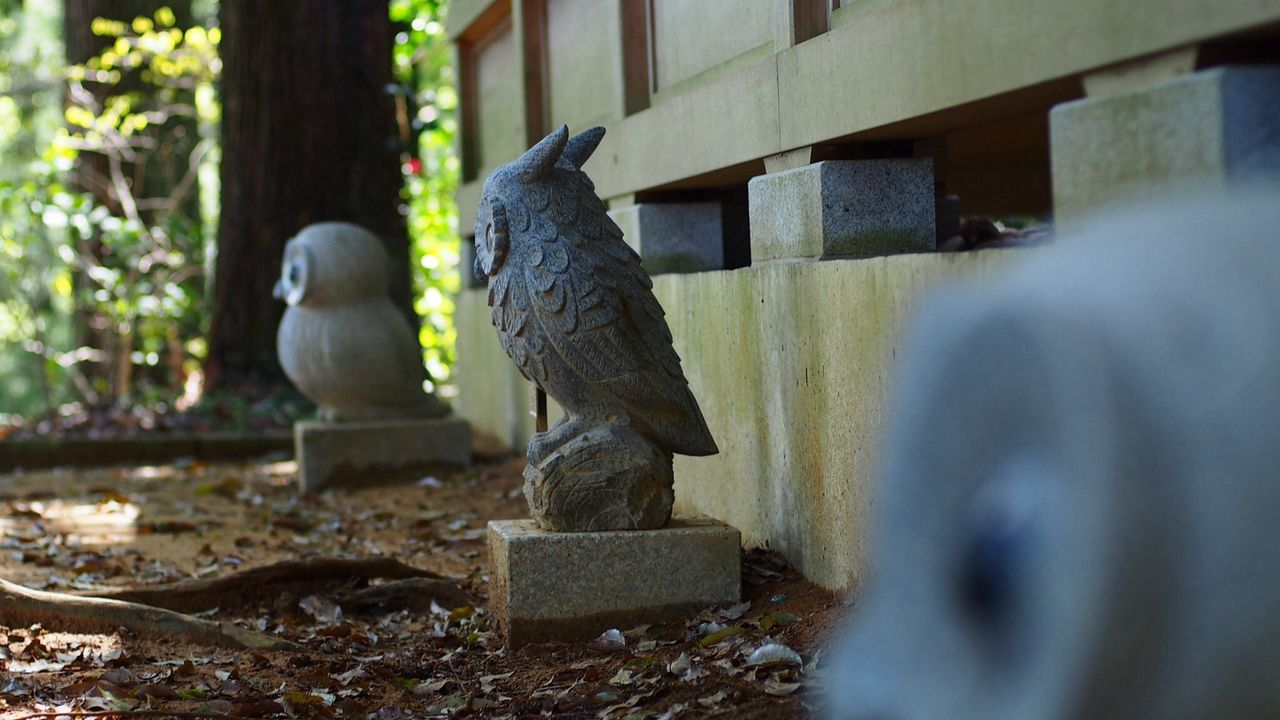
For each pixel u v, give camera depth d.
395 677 5.33
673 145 7.73
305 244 10.78
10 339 22.56
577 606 5.52
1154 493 1.66
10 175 21.75
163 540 8.84
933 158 5.96
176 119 19.19
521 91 11.33
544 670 5.20
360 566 6.86
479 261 5.76
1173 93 3.54
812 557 5.75
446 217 20.11
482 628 6.04
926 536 1.86
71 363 18.09
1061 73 4.00
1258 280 1.71
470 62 14.32
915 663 1.86
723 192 8.71
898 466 1.92
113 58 17.19
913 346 1.96
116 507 10.29
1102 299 1.74
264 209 14.69
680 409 5.64
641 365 5.52
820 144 5.93
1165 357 1.69
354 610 6.65
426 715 4.80
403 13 18.11
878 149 5.97
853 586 5.30
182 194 18.38
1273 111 3.41
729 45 7.23
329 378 10.80
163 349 18.02
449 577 7.32
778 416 6.13
